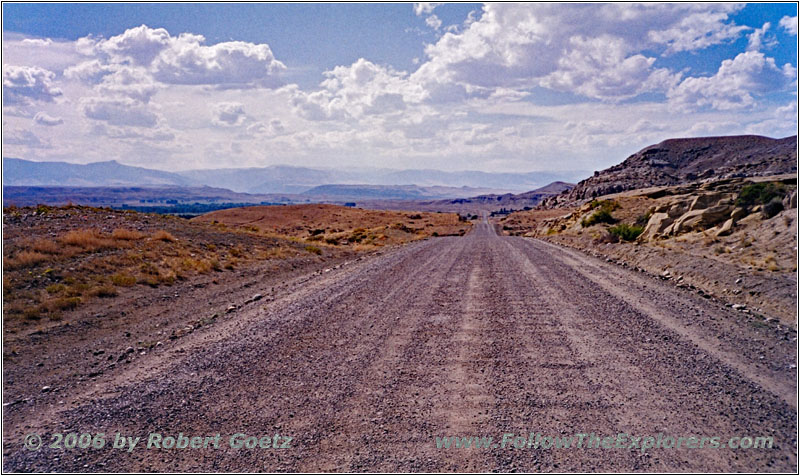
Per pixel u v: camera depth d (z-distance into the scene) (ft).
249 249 70.85
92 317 31.37
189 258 55.01
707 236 62.23
